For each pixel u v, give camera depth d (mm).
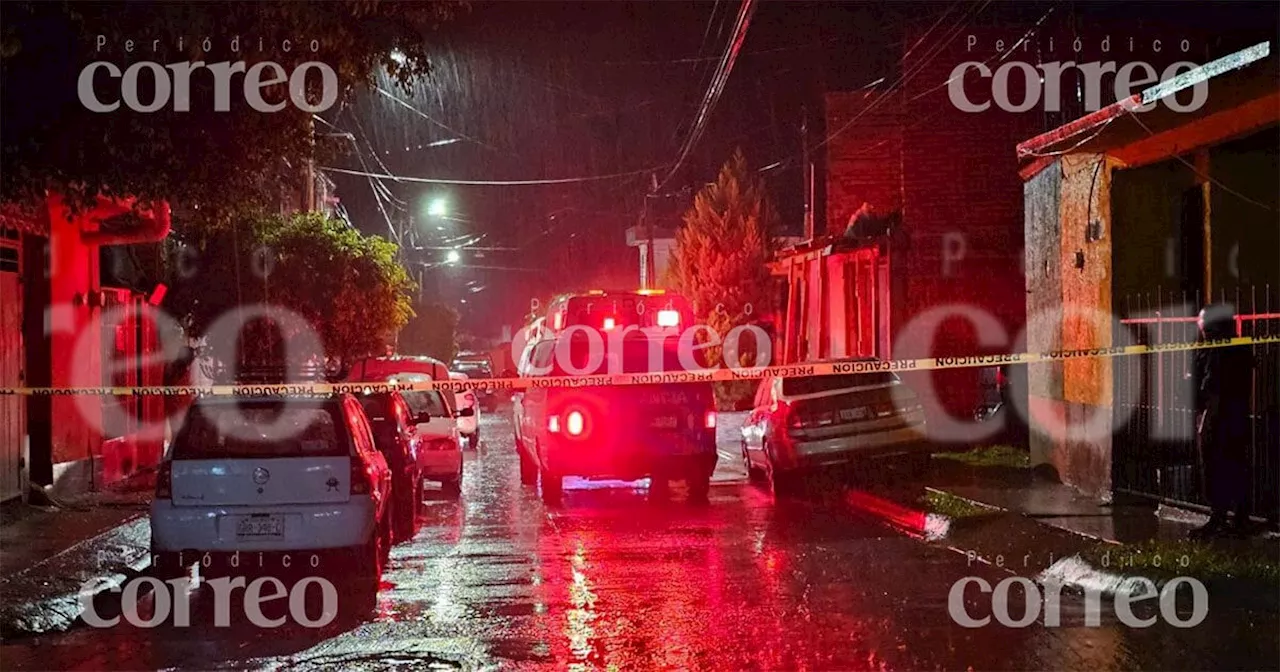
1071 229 16516
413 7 10906
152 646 8945
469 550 13305
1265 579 9469
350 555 10781
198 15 9414
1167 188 15055
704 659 8195
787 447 17578
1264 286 13570
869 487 17422
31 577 11211
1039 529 12852
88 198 10453
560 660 8250
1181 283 14992
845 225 33125
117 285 20531
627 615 9633
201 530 10570
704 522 15344
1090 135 13625
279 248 26797
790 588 10680
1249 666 7855
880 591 10500
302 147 11625
